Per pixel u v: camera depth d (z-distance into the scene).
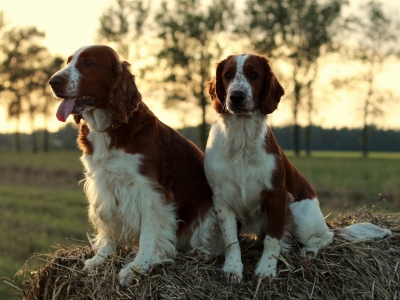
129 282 3.93
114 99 4.13
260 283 3.98
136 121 4.22
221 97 4.42
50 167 24.30
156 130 4.37
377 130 54.50
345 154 46.47
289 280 4.05
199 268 4.05
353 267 4.21
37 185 19.11
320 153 49.06
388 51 39.75
